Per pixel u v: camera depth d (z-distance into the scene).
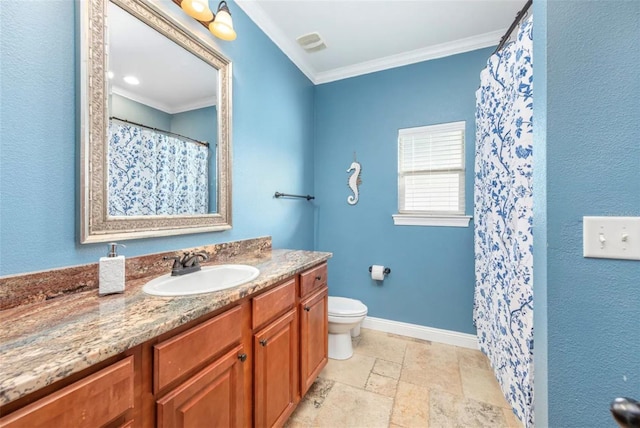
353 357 2.10
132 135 1.17
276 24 2.03
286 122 2.34
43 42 0.89
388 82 2.56
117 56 1.11
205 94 1.53
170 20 1.31
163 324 0.72
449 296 2.35
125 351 0.67
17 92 0.84
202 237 1.53
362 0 1.80
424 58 2.40
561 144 0.71
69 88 0.96
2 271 0.82
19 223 0.85
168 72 1.33
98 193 1.03
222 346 0.95
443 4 1.83
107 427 0.63
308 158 2.73
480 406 1.56
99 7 1.02
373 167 2.63
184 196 1.42
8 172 0.83
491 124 1.68
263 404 1.16
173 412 0.77
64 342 0.61
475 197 2.10
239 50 1.79
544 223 0.75
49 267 0.91
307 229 2.74
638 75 0.65
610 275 0.67
